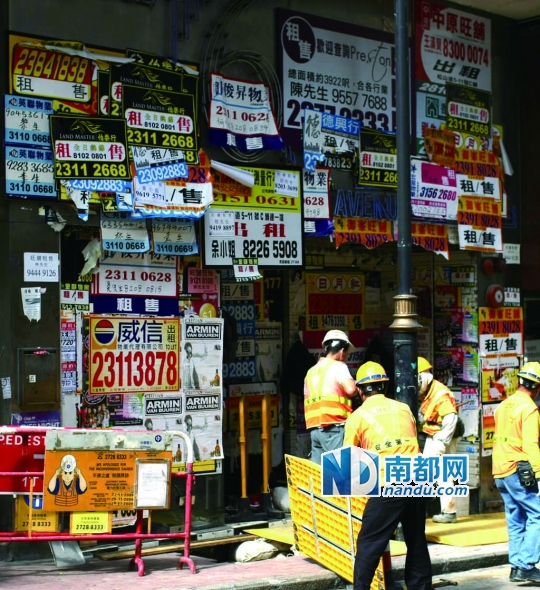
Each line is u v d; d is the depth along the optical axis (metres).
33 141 8.02
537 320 12.32
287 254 9.55
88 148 8.27
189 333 9.04
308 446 11.38
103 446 7.41
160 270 8.87
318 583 7.51
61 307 8.29
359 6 10.36
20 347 7.98
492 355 11.52
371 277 12.20
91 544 8.54
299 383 11.09
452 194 11.07
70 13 8.25
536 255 11.81
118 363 8.60
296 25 9.78
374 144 10.35
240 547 8.62
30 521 7.34
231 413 10.69
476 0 11.19
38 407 8.05
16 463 7.48
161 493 7.49
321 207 9.88
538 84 11.85
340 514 7.48
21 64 7.96
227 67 9.25
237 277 9.20
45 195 8.07
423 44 10.91
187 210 8.80
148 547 8.64
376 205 10.35
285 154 9.64
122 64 8.48
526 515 8.16
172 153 8.75
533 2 11.23
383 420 6.81
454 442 10.81
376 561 6.67
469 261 11.52
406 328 8.27
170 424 8.91
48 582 7.12
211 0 9.12
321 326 11.59
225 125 9.15
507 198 11.80
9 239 7.95
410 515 6.86
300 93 9.78
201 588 6.93
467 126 11.30
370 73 10.41
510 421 8.09
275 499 10.02
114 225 8.48
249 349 10.91
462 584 8.02
